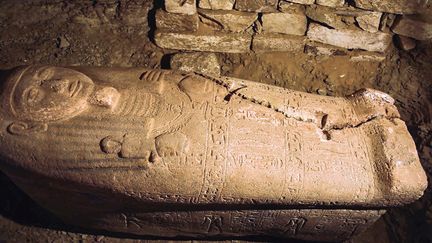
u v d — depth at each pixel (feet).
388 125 7.00
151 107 6.75
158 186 6.40
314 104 7.20
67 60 10.43
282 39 10.28
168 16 10.01
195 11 9.89
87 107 6.66
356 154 6.68
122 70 7.51
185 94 6.98
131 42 10.69
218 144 6.43
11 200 8.84
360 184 6.55
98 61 10.48
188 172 6.33
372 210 7.02
